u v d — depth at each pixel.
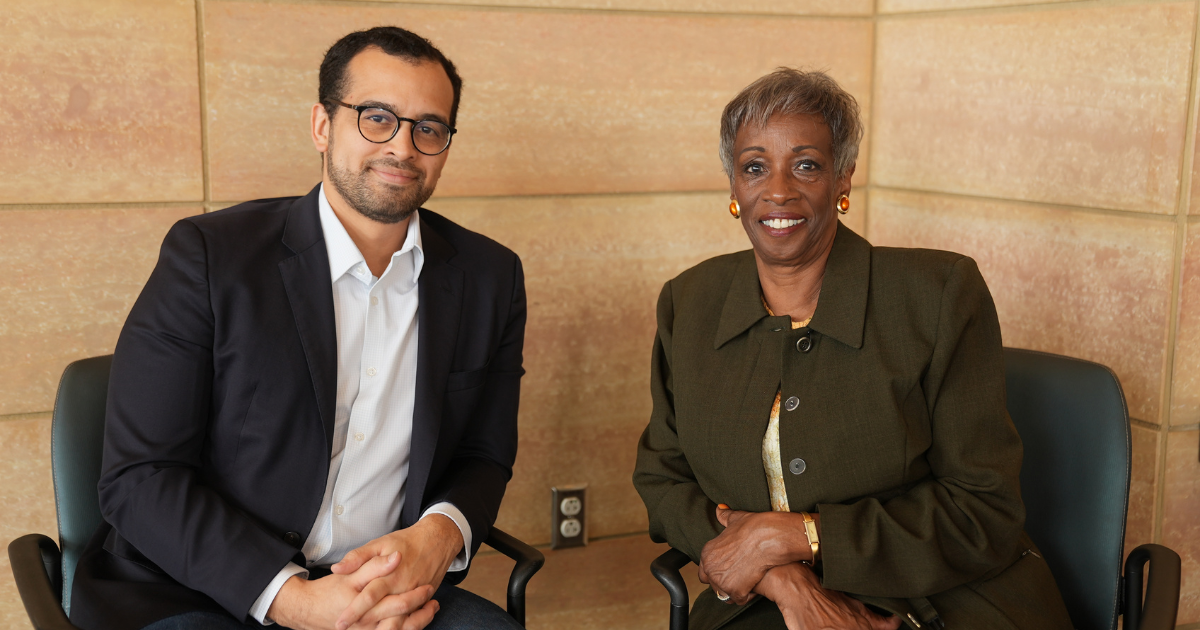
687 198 2.38
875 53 2.54
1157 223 1.84
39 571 1.42
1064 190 2.02
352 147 1.52
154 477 1.43
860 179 2.60
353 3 2.05
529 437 2.33
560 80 2.22
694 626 1.60
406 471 1.63
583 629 2.46
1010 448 1.50
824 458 1.50
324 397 1.51
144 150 1.95
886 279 1.55
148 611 1.39
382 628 1.40
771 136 1.52
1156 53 1.81
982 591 1.48
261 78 2.01
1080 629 1.61
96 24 1.88
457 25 2.12
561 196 2.27
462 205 2.19
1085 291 2.00
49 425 1.97
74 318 1.96
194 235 1.50
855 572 1.41
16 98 1.85
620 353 2.38
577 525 2.39
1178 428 1.89
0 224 1.87
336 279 1.55
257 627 1.44
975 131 2.24
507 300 1.75
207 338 1.48
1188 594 1.97
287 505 1.50
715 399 1.60
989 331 1.53
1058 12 2.00
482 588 2.34
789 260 1.56
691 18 2.31
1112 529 1.58
